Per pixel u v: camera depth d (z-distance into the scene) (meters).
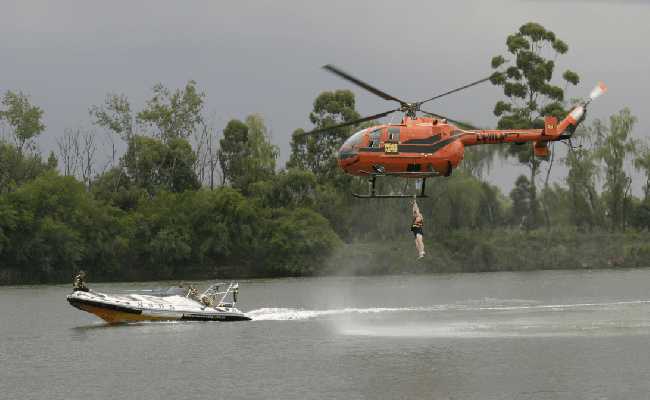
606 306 101.12
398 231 181.12
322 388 56.62
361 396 54.62
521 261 178.62
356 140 67.25
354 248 175.12
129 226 166.88
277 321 87.62
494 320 88.00
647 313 92.25
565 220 186.88
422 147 66.81
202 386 57.38
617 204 190.12
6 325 86.94
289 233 173.75
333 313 95.44
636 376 58.47
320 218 176.25
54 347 72.38
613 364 62.44
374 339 75.06
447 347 70.50
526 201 187.25
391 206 181.62
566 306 101.94
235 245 174.00
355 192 189.12
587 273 166.50
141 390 56.59
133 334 78.69
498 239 179.12
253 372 61.38
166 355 67.94
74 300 82.62
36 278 158.12
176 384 58.09
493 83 192.00
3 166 184.50
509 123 185.12
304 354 67.94
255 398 54.31
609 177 188.75
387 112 67.56
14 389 57.34
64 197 162.00
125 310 84.19
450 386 56.81
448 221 178.62
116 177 196.38
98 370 62.72
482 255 176.75
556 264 179.62
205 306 87.62
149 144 198.88
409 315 93.31
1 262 156.12
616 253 182.62
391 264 173.38
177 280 168.12
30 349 71.62
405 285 142.62
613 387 55.66
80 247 159.62
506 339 74.25
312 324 85.12
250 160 199.38
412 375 60.06
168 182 199.38
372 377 59.59
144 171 198.25
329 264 173.38
